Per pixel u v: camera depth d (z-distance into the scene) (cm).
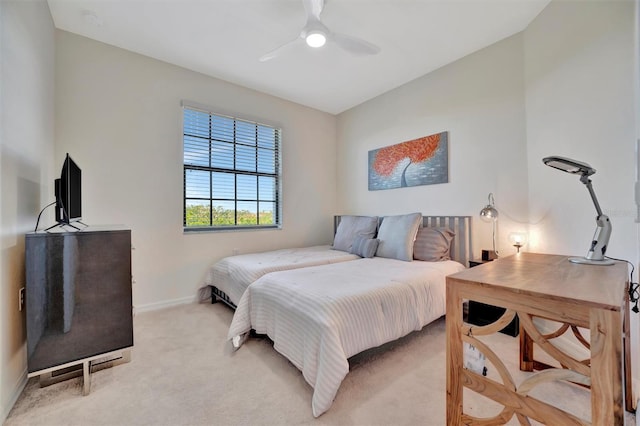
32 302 153
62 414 142
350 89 372
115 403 150
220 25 243
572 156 198
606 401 78
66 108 251
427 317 212
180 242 312
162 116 301
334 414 140
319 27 194
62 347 158
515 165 257
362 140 418
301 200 421
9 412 143
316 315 159
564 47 204
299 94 388
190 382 167
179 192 312
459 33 257
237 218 363
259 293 205
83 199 260
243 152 368
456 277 112
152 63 295
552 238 218
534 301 91
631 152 154
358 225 360
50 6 221
